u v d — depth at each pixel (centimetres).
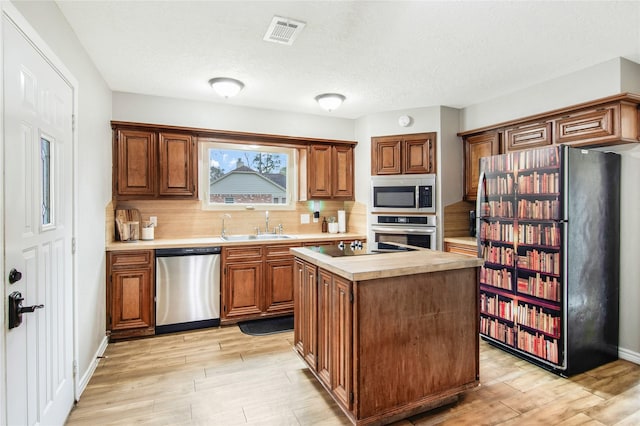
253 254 362
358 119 455
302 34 235
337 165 446
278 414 203
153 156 349
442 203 399
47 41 179
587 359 258
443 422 196
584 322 255
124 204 363
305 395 224
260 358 278
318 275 223
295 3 198
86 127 248
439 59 276
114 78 311
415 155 409
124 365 264
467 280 217
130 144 340
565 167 246
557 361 248
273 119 420
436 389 206
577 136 287
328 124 450
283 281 377
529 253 268
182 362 270
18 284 138
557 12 206
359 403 182
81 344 227
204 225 402
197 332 335
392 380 192
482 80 322
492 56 269
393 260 214
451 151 407
